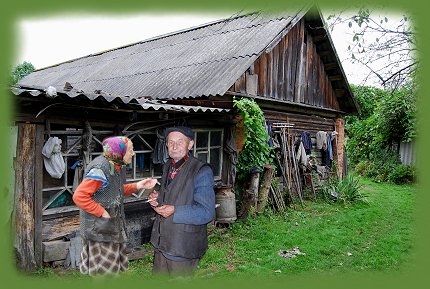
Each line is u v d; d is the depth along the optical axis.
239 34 9.68
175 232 3.27
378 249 6.42
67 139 5.10
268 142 8.72
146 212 6.05
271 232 7.02
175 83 8.23
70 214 5.00
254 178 7.77
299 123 10.78
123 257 3.40
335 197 10.53
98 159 3.17
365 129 18.31
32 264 4.50
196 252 3.30
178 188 3.32
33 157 4.51
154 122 6.02
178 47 10.96
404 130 15.99
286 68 9.83
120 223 3.33
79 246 4.87
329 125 12.70
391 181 15.62
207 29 11.52
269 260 5.64
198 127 6.90
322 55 11.41
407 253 6.24
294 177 10.02
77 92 4.32
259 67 8.79
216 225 7.11
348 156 19.39
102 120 5.29
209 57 8.93
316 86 11.34
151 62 10.62
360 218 8.62
